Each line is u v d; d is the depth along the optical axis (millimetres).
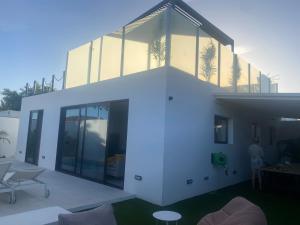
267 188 8625
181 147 6723
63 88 10523
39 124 11602
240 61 10344
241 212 2779
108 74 8445
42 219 3197
